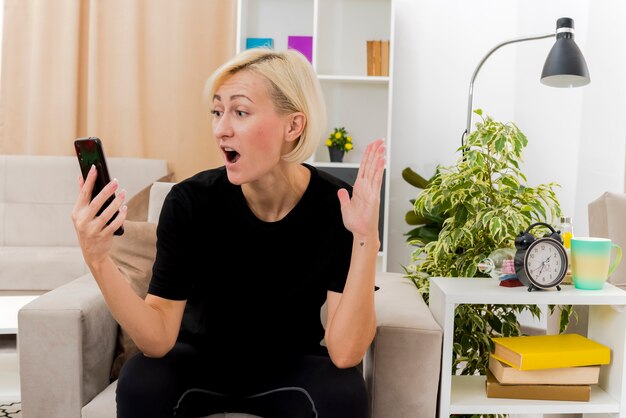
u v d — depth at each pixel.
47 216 3.10
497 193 1.80
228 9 3.33
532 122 3.04
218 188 1.24
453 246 1.75
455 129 3.36
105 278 1.08
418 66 3.36
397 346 1.32
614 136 2.51
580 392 1.45
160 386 1.11
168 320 1.19
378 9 3.35
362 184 1.09
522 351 1.44
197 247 1.23
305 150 1.15
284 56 1.13
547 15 2.96
